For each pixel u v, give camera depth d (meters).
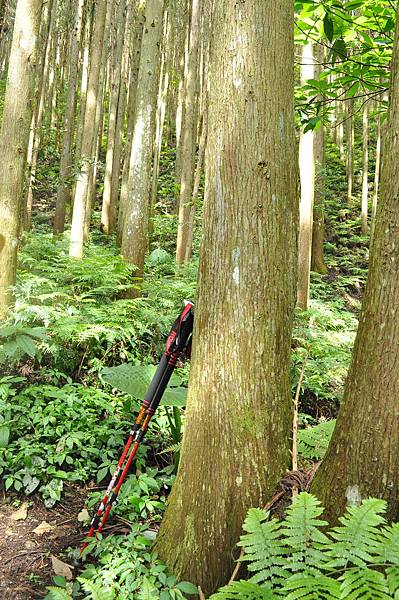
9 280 3.83
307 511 1.51
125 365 3.35
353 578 1.27
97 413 3.72
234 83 1.92
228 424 1.88
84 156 6.57
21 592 2.18
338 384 5.27
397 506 1.54
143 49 5.80
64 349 4.08
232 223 1.92
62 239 7.95
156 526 2.68
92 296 5.12
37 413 3.37
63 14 18.05
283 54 1.96
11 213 3.82
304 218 6.76
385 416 1.54
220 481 1.88
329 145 17.66
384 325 1.56
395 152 1.58
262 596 1.34
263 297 1.90
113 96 11.19
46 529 2.69
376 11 2.46
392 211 1.57
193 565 1.89
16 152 3.84
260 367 1.89
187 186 9.12
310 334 6.00
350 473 1.61
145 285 5.78
